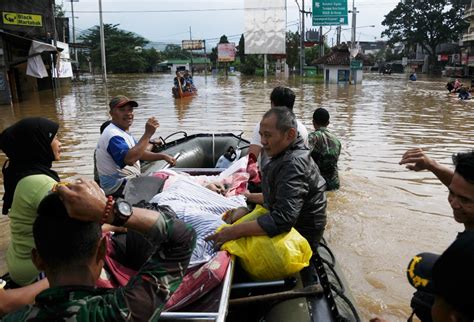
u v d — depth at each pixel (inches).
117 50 2815.0
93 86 1256.8
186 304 89.3
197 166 237.0
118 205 57.7
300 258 103.0
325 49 2091.5
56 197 56.7
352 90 1020.5
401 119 529.3
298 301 101.0
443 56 2226.9
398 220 204.4
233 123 505.0
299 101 754.8
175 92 822.5
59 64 965.8
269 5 1268.5
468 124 490.9
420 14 2269.9
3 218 208.7
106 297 56.8
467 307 48.0
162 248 62.7
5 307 78.9
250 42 1298.0
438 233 191.2
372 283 153.6
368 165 301.6
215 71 2642.7
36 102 767.7
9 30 762.8
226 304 82.4
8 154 96.8
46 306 54.2
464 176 67.1
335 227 196.5
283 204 102.6
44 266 58.0
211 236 104.3
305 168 107.0
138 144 158.9
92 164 309.0
